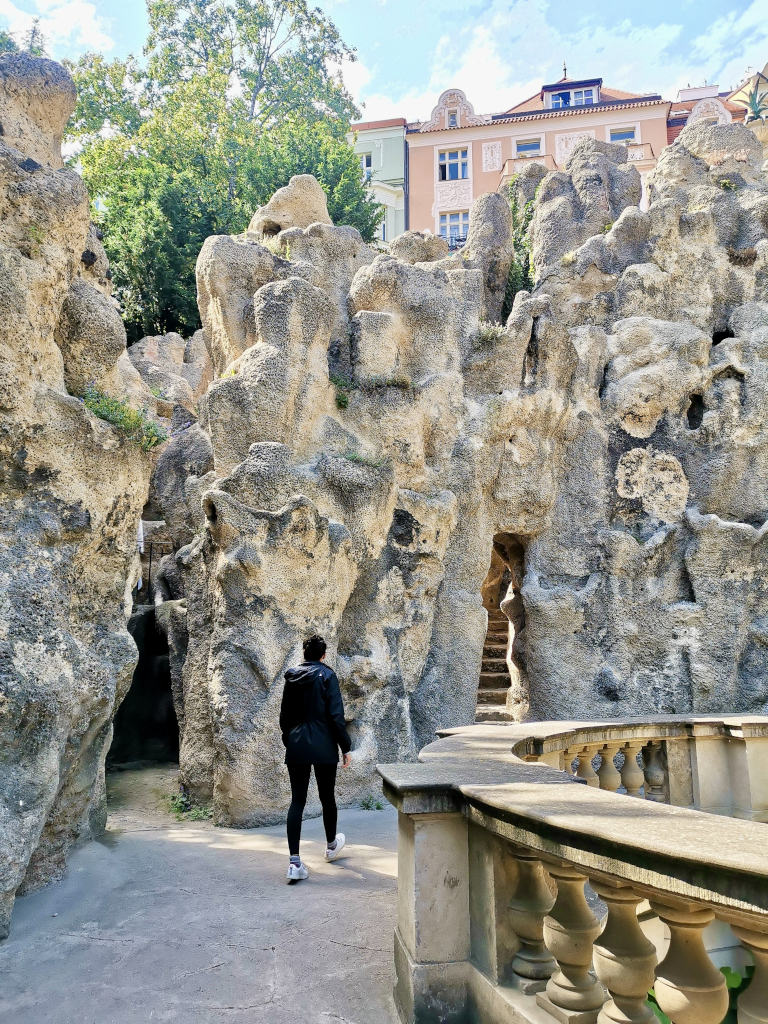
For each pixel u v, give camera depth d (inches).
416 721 331.9
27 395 175.9
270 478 283.6
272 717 263.7
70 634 174.4
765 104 706.2
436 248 481.1
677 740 233.5
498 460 374.9
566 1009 92.7
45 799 154.9
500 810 102.0
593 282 445.1
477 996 109.2
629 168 533.6
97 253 239.5
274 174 821.9
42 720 155.9
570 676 375.6
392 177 1439.5
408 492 335.0
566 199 507.5
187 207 766.5
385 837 233.5
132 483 210.5
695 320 430.6
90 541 194.4
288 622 277.3
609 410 407.8
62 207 193.8
